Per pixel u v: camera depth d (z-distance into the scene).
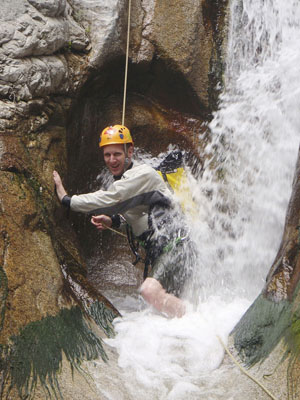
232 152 6.07
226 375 3.29
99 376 3.26
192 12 5.93
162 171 4.66
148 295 4.11
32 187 4.10
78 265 4.44
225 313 4.16
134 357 3.50
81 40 5.12
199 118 6.15
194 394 3.12
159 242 4.28
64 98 4.87
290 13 6.18
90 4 5.29
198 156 6.04
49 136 4.59
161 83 5.96
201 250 5.14
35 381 3.04
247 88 6.16
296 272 3.45
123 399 3.11
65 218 4.71
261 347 3.36
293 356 3.07
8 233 3.60
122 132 4.50
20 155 4.12
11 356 3.04
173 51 5.81
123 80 5.75
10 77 4.23
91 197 4.31
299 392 2.92
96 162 5.66
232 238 5.76
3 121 4.12
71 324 3.57
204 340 3.64
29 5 4.47
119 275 5.36
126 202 4.30
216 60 6.09
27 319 3.29
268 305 3.51
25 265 3.57
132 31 5.64
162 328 3.84
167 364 3.44
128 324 3.93
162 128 5.98
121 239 5.66
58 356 3.25
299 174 3.96
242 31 6.18
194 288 4.35
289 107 5.97
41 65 4.47
